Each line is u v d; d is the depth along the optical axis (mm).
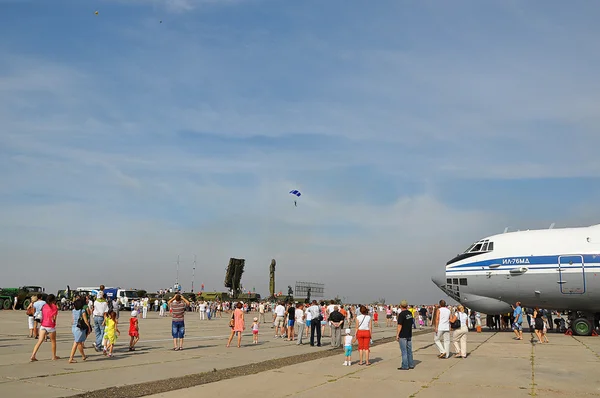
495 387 11281
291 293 82750
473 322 36031
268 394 10281
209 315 47000
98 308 17062
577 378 12578
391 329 37750
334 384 11570
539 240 28359
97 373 12508
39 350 17156
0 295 57188
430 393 10531
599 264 26297
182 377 12266
